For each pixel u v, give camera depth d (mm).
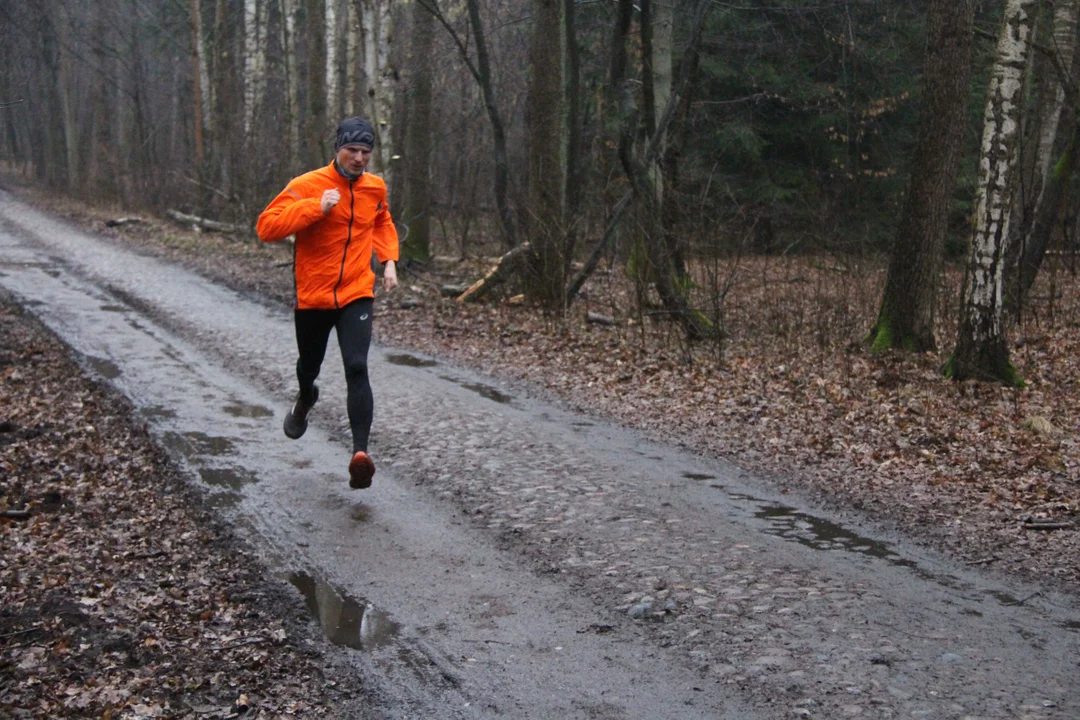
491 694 3693
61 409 8008
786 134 22547
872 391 9438
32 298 13742
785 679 3750
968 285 9906
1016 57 9430
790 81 21609
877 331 11883
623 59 13828
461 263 20297
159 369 9766
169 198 28859
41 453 6750
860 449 7441
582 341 12125
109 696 3541
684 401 9172
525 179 20406
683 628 4227
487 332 12875
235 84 29531
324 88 24938
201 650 3980
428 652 4035
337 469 6672
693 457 7289
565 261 14375
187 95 38500
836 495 6348
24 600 4363
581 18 20750
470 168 25016
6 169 50625
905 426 8125
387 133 17875
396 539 5367
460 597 4594
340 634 4199
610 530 5516
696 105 20531
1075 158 13852
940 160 11320
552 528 5531
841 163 22250
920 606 4500
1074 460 7125
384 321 13633
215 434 7477
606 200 15352
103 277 16312
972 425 8195
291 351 10898
